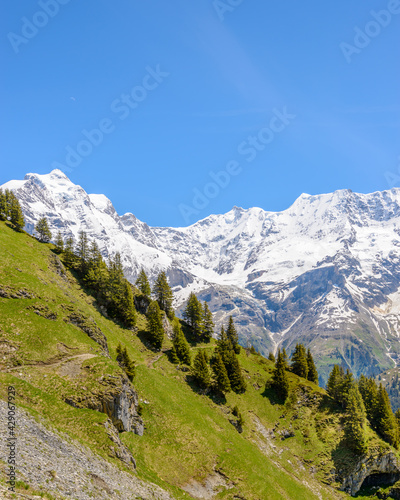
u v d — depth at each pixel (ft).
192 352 426.10
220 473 253.03
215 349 435.53
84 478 140.87
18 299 264.52
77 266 426.51
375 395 425.69
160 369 356.79
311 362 517.14
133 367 297.74
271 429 369.50
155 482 203.82
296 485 302.45
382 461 359.46
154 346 393.29
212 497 230.68
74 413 194.29
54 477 124.36
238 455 279.08
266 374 445.78
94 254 438.40
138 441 238.48
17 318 245.86
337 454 358.23
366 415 412.36
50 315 268.00
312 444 368.48
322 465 349.00
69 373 225.35
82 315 295.89
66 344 250.57
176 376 358.84
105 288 402.52
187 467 242.78
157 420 271.08
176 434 266.98
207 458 259.60
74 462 147.95
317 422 394.93
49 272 351.67
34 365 219.61
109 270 434.30
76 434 179.52
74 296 352.28
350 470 344.49
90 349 261.85
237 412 352.49
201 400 343.87
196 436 274.57
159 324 400.47
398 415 457.27
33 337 237.66
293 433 377.09
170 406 294.25
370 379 460.96
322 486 331.16
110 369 236.63
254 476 261.65
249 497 240.94
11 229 408.26
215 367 380.58
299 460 349.61
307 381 464.24
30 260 343.67
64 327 267.80
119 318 397.60
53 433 158.81
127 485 166.71
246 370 440.04
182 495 210.38
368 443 366.22
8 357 214.69
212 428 301.02
